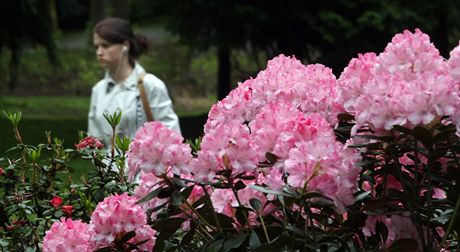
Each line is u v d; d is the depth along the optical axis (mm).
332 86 2711
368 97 2361
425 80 2309
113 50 5336
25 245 3316
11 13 18703
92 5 23859
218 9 14281
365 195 2430
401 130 2312
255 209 2414
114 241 2600
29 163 3551
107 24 5348
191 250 2592
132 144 2455
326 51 14586
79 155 3453
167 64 27766
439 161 2604
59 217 3287
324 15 13766
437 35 14992
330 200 2336
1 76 27750
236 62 18188
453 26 15156
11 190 3387
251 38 14742
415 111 2301
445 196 2744
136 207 2588
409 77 2451
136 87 5324
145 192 2629
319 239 2385
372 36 14172
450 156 2523
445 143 2434
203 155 2391
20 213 3320
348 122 2602
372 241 2543
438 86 2291
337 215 2512
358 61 2510
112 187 3379
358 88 2471
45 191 3422
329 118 2637
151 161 2428
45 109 23203
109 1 23547
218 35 14680
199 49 15031
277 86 2713
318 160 2266
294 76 2758
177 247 2594
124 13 18250
